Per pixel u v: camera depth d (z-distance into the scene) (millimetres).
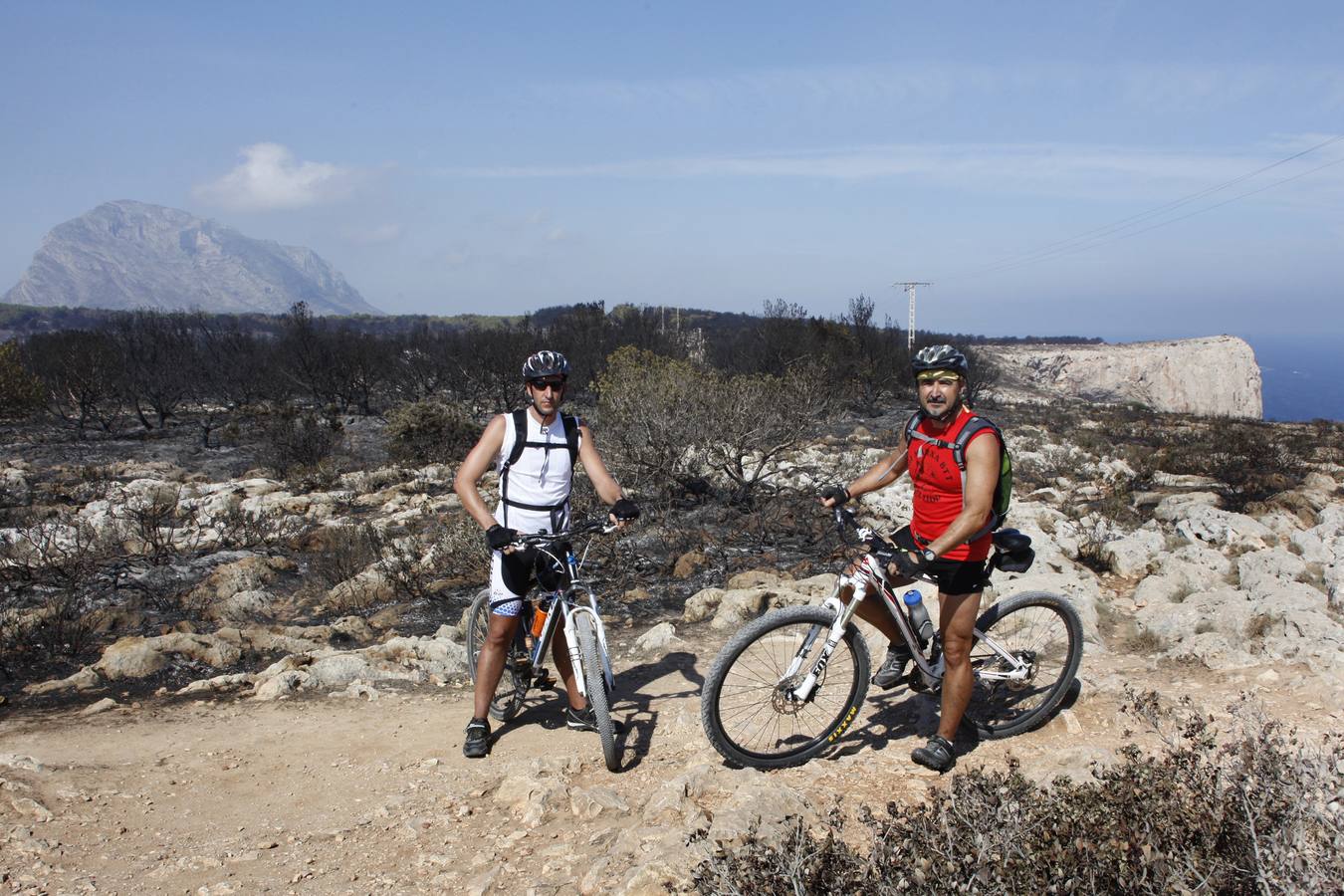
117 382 23047
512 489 4254
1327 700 4445
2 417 22062
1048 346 69188
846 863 2402
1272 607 5898
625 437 11219
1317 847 2402
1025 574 7113
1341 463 15703
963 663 3803
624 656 6273
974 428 3557
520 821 3635
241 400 27969
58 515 11828
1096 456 16328
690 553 9031
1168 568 7648
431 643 6320
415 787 4070
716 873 2457
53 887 3170
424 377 29062
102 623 7551
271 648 6746
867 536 3859
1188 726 3160
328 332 32594
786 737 4012
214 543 10688
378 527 11453
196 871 3305
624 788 3906
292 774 4324
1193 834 2488
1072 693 4598
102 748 4805
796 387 11805
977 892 2217
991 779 2859
